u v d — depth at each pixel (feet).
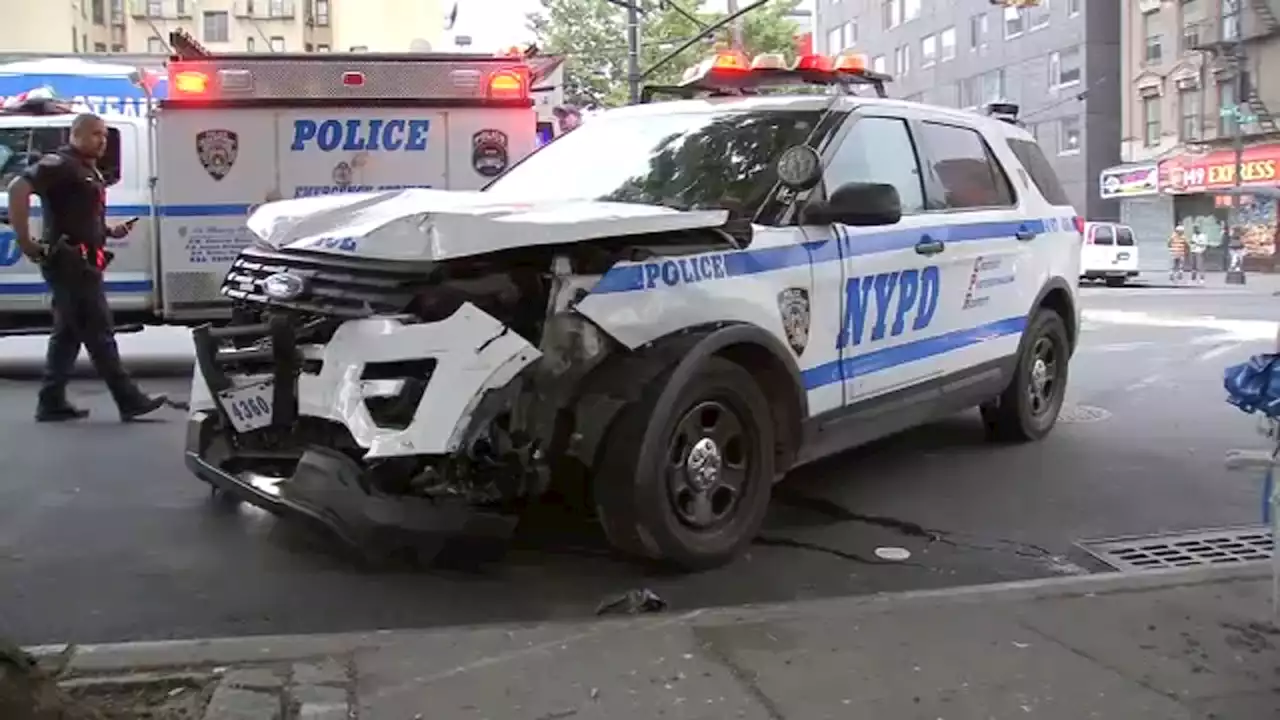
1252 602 14.80
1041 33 146.41
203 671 12.42
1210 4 122.01
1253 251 118.52
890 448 24.98
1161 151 131.13
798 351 17.75
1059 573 17.19
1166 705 11.97
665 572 16.72
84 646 13.07
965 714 11.74
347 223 16.21
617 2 90.53
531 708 11.74
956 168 22.68
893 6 181.27
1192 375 35.22
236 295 16.89
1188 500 21.04
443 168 34.30
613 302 15.39
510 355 14.57
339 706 11.65
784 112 19.67
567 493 16.37
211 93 33.14
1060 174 144.97
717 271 16.56
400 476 15.01
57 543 17.69
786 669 12.73
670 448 15.79
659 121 20.65
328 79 33.63
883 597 14.96
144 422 26.94
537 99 40.40
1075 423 27.78
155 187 33.58
